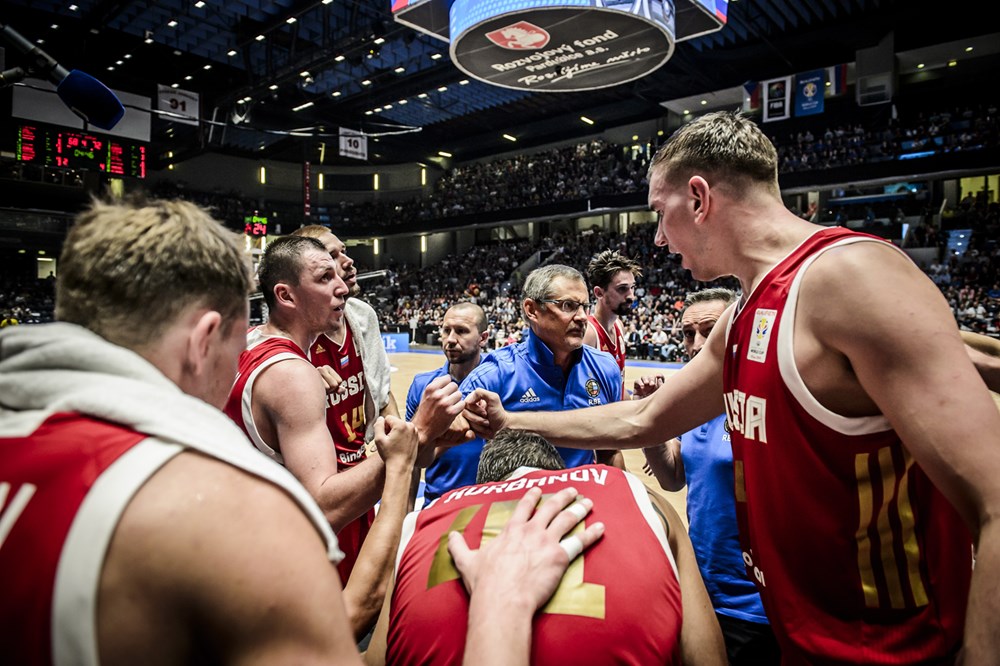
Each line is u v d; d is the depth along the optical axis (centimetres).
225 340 67
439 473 230
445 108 2284
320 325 179
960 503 77
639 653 77
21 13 1481
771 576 103
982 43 1664
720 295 221
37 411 55
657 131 2392
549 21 606
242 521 51
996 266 1559
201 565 49
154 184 2536
